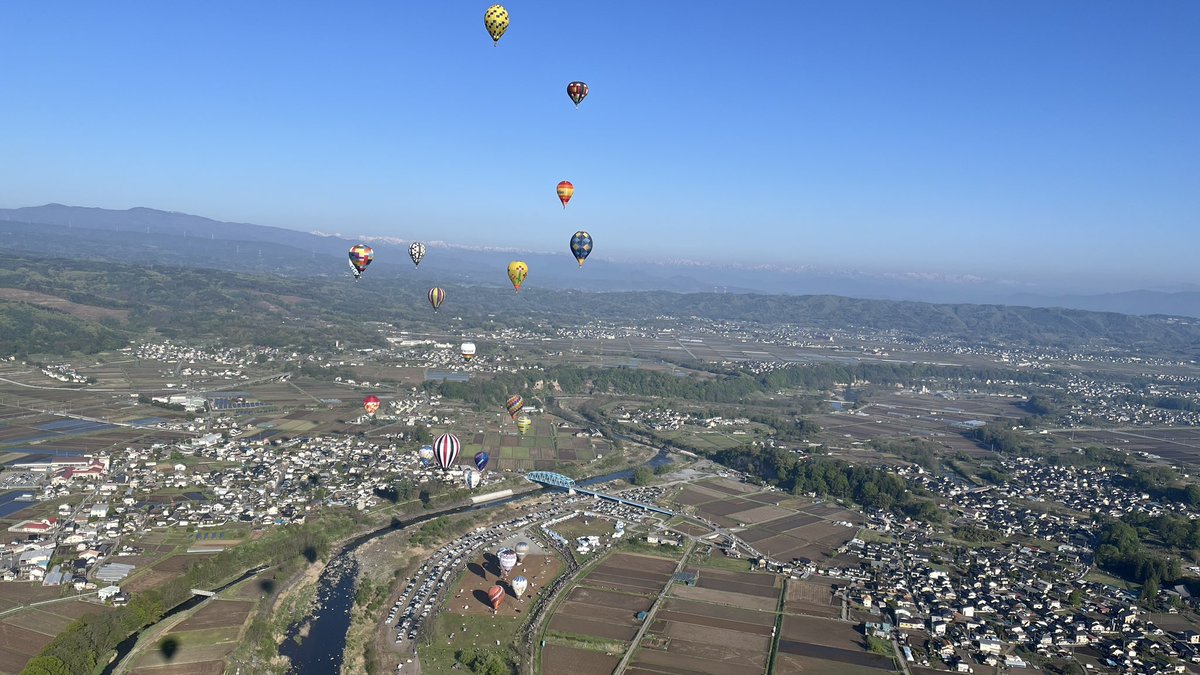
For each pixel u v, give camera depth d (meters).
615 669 175.25
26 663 164.12
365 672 174.88
